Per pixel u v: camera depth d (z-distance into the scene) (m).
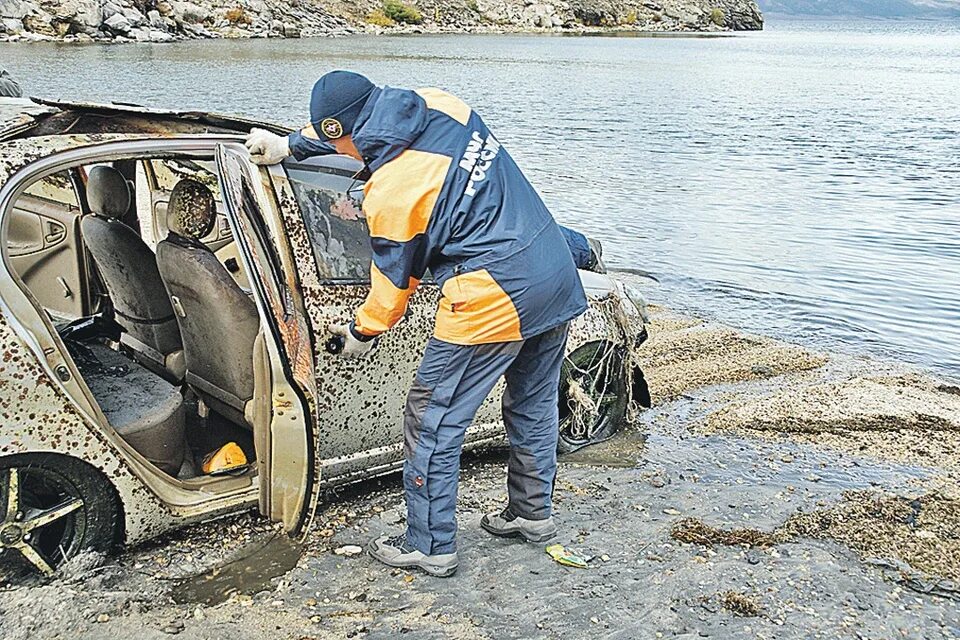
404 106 3.44
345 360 4.05
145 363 4.77
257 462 3.89
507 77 39.12
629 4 127.50
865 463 5.47
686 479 5.14
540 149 18.48
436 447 3.79
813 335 8.15
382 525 4.34
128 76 30.17
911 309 9.02
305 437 3.66
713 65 57.19
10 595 3.52
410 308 4.23
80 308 5.16
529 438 4.16
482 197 3.52
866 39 148.25
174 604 3.65
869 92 38.47
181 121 4.31
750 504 4.87
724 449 5.59
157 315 4.64
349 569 3.98
